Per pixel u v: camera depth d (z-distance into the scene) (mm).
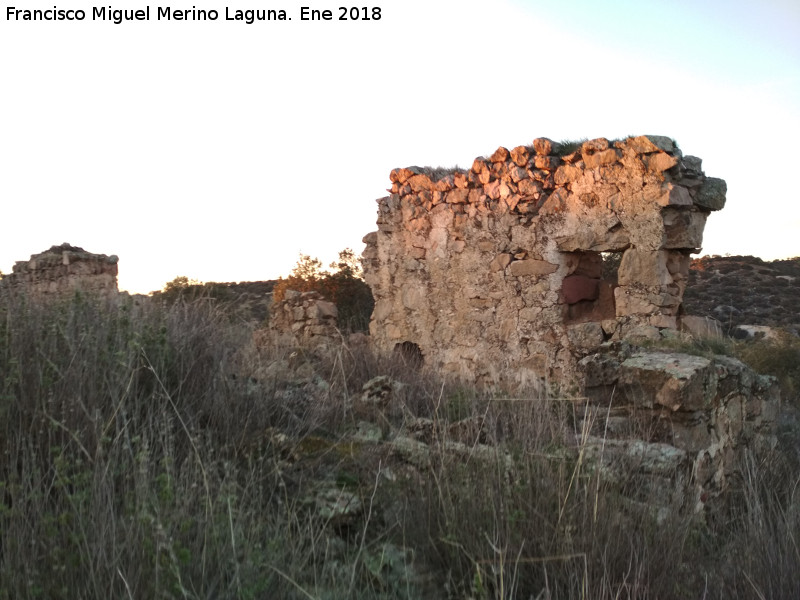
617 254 17297
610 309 10266
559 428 4418
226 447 3969
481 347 11109
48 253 16078
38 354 3936
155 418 3848
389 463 4309
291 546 3227
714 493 5020
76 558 2773
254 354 5688
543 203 10414
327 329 14703
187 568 2844
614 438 4859
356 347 7398
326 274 22469
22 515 2938
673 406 4906
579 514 3559
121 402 3627
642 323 9125
